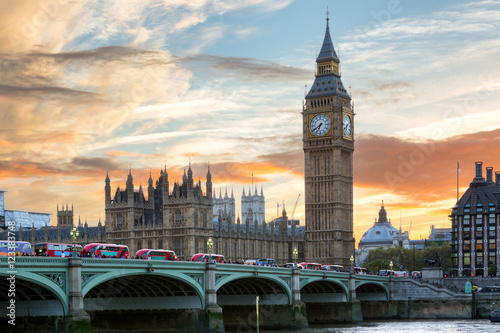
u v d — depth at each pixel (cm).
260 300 18912
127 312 16088
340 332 18125
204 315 15388
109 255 16138
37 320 12938
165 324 15812
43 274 12231
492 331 18200
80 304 12588
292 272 18738
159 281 15375
